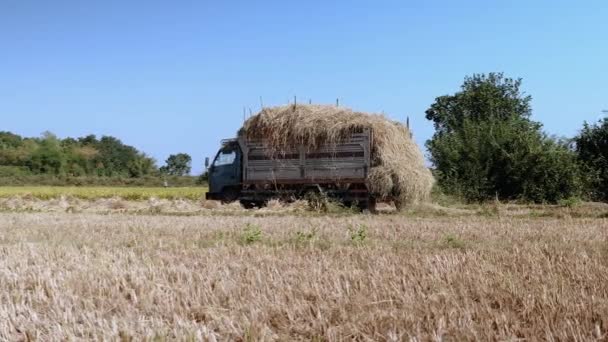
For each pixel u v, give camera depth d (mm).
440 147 26391
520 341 3941
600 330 4074
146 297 5223
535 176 24547
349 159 18906
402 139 19453
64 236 10641
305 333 4262
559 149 24844
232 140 21109
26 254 8133
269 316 4629
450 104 45062
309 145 19328
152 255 8000
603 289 5230
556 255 7453
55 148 84188
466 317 4305
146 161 87000
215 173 21359
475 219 15055
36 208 21984
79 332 4289
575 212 17797
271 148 19922
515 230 11359
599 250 8016
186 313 4777
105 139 99500
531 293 5004
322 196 18969
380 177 18375
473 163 25609
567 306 4551
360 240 9391
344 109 19656
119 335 4215
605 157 25969
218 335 4152
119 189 45625
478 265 6645
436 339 3881
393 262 7039
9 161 81812
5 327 4406
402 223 13461
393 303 4977
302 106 19797
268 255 7758
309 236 9578
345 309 4742
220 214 17922
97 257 7812
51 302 5199
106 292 5543
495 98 42688
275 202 19297
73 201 25172
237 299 5176
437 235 10516
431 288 5406
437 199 21562
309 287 5492
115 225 13039
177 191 40062
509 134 25531
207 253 8133
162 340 4000
